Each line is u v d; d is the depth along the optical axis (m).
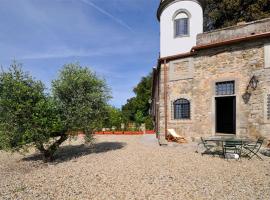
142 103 43.69
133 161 10.23
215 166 9.18
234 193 6.23
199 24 16.50
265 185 6.84
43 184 7.61
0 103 10.52
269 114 12.30
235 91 13.44
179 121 15.20
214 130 13.98
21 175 9.44
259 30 13.27
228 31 14.28
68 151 14.90
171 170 8.62
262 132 12.45
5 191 7.16
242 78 13.28
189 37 16.41
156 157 10.88
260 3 21.53
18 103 10.75
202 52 14.73
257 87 12.76
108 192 6.49
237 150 10.84
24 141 10.62
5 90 10.91
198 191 6.41
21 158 13.58
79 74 12.39
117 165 9.66
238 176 7.80
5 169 10.93
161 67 16.30
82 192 6.59
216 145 11.65
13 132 10.45
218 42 13.82
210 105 14.23
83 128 12.07
